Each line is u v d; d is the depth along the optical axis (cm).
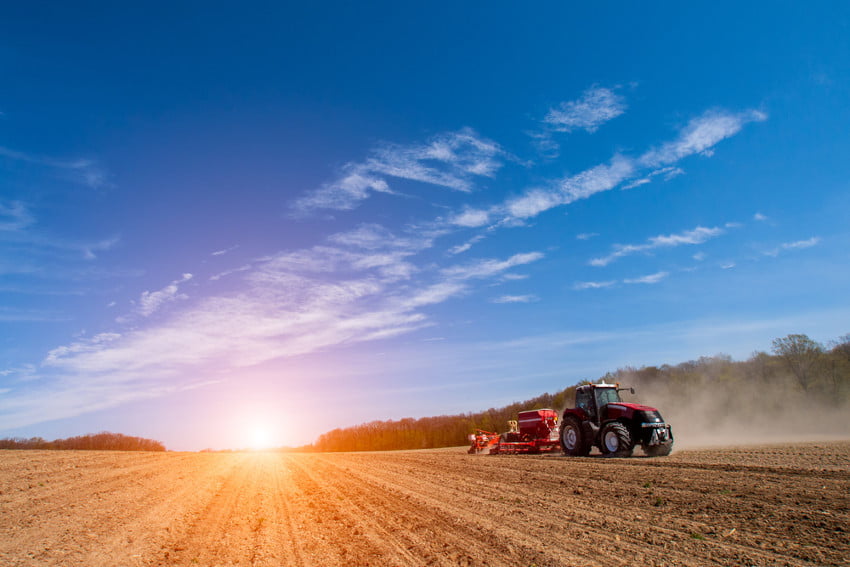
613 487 959
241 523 789
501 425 4641
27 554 595
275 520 812
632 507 772
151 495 1038
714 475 1009
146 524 761
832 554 499
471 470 1436
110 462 1759
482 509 830
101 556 592
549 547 579
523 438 2114
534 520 724
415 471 1499
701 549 540
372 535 690
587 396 1745
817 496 750
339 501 991
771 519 643
